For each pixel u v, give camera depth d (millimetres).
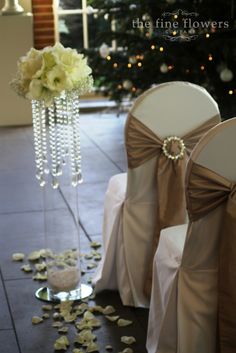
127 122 2879
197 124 2887
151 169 2953
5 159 5770
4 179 5211
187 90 2832
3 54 6934
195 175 2279
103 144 6102
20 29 6918
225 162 2258
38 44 7223
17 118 7113
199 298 2443
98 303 3205
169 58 5316
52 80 2900
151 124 2867
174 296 2500
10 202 4684
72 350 2812
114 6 5574
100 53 5637
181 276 2475
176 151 2889
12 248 3877
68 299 3223
